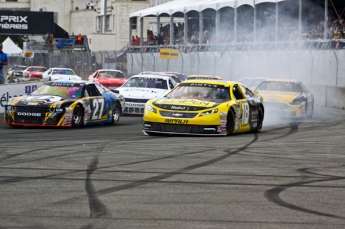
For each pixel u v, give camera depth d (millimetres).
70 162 26219
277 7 82312
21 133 38688
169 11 107562
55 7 197250
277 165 26391
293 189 21188
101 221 16469
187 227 15992
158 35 113312
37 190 20359
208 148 31344
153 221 16547
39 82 55625
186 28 103312
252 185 21766
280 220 16891
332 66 71625
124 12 164125
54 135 37562
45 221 16438
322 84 73500
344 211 18109
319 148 32812
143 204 18516
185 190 20672
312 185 22000
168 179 22594
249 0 87062
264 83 56156
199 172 24188
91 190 20453
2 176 22828
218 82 39594
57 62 131625
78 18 191125
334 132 42250
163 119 36281
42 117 41844
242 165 26156
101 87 47281
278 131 42781
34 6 197375
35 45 146000
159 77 58875
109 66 117375
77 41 140125
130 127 44625
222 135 37406
